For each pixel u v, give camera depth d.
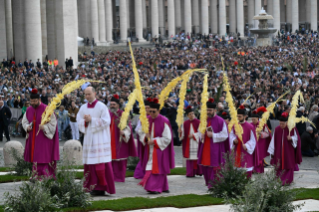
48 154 14.95
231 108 15.27
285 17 132.62
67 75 43.41
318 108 25.16
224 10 110.44
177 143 27.58
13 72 44.09
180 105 15.57
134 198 12.95
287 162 16.58
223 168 13.95
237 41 92.56
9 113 27.64
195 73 46.62
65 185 11.91
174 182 16.73
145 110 14.82
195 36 103.44
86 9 86.00
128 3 111.94
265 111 17.92
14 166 17.06
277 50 73.00
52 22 56.03
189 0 105.88
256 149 15.92
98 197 13.36
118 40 94.88
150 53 68.62
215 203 12.54
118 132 16.27
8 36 56.97
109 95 31.14
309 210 12.01
